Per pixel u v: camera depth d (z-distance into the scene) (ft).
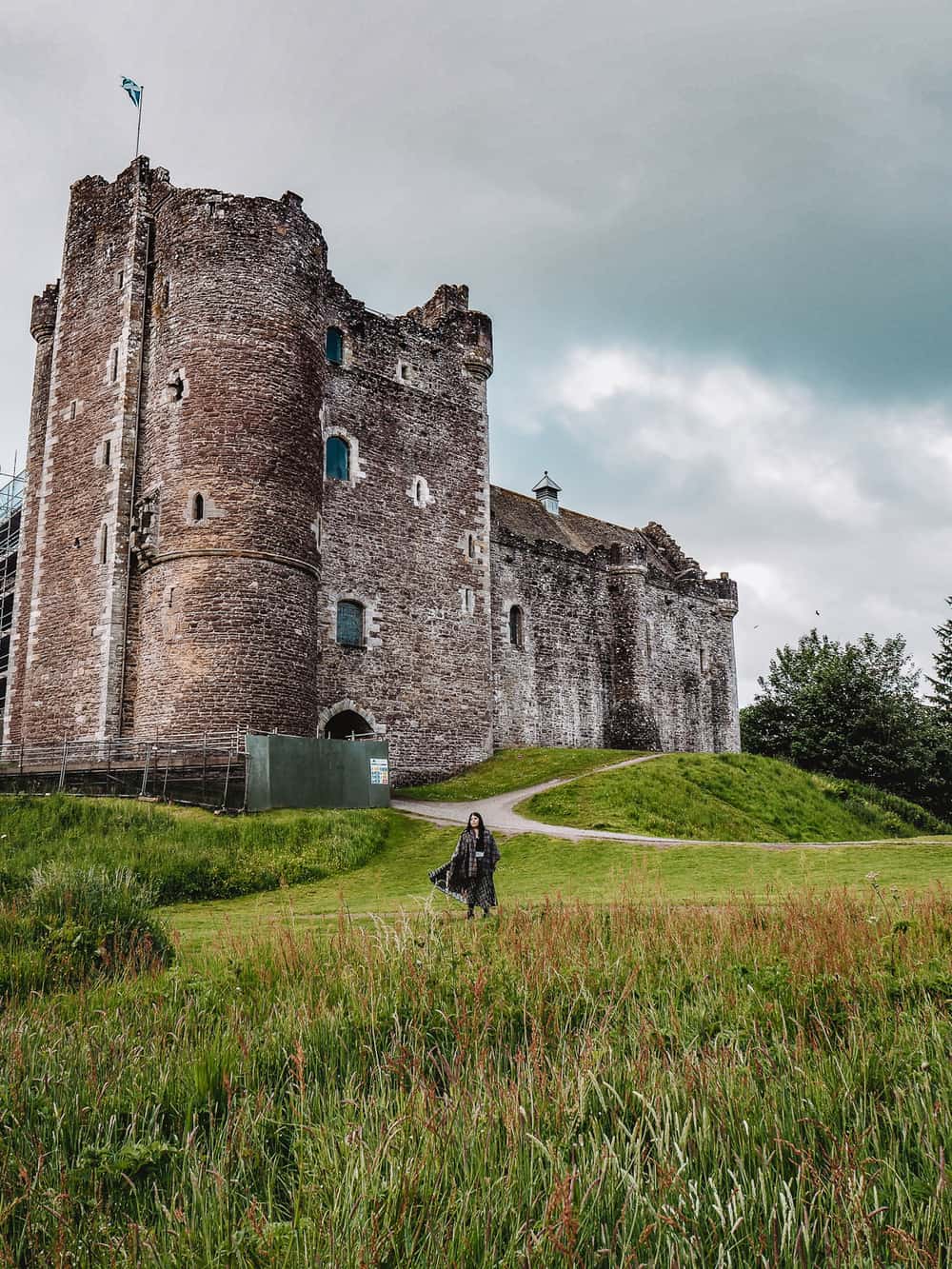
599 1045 18.65
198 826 65.98
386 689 103.30
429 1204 13.01
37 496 111.14
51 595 96.68
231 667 83.30
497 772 107.14
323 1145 14.48
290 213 94.63
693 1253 12.01
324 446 102.22
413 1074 17.47
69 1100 17.13
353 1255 11.93
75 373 100.94
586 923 30.37
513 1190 13.51
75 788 81.35
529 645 127.24
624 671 138.72
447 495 114.11
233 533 85.66
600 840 69.41
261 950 27.91
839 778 139.64
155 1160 14.92
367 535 104.58
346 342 106.83
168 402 90.38
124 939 31.94
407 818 81.00
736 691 165.17
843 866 56.08
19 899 36.65
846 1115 15.71
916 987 21.94
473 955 25.12
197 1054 19.08
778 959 24.84
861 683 149.48
